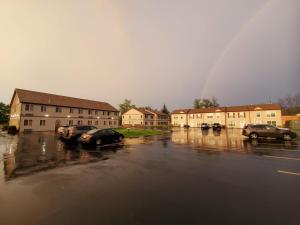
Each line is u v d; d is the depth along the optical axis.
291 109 70.81
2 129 39.59
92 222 3.67
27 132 34.62
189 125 68.62
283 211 4.01
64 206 4.38
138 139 20.67
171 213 3.99
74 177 6.65
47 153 11.68
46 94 44.25
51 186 5.73
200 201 4.56
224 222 3.61
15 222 3.69
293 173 6.86
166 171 7.34
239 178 6.32
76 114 46.47
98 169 7.74
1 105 53.06
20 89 39.56
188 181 6.07
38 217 3.88
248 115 56.44
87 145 15.48
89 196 4.95
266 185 5.61
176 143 16.75
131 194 5.06
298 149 12.48
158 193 5.11
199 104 92.12
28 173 7.20
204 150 12.53
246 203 4.41
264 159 9.39
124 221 3.70
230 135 26.22
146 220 3.73
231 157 10.01
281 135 18.56
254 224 3.52
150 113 80.00
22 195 5.05
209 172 7.12
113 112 59.00
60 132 21.62
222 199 4.66
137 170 7.54
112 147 14.31
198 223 3.59
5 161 9.38
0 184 5.93
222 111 61.66
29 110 36.84
